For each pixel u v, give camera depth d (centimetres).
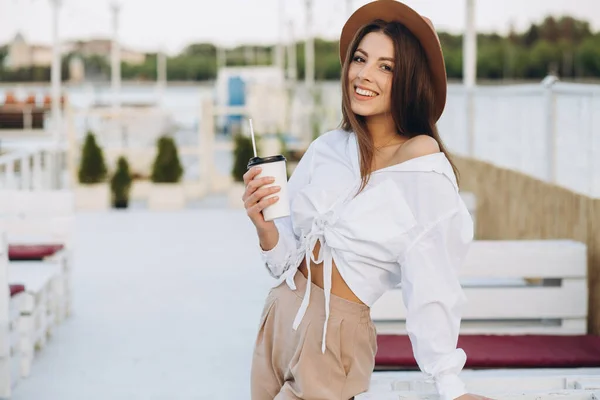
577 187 486
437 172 237
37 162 835
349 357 242
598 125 449
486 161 705
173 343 514
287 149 1251
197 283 680
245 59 5206
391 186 238
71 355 490
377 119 255
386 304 398
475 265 408
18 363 443
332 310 240
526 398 240
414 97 251
